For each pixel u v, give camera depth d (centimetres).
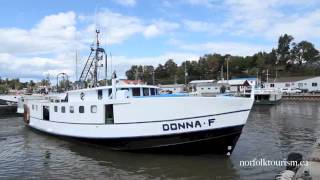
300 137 2842
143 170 1847
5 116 5081
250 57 16788
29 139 2889
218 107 1967
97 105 2236
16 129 3522
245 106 1994
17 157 2233
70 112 2491
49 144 2630
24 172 1881
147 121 2061
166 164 1938
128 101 2095
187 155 2091
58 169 1925
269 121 4122
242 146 2448
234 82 10875
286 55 16888
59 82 4378
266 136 2912
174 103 2008
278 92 7519
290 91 9938
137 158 2075
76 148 2428
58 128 2683
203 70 15675
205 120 1981
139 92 2334
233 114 1977
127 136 2117
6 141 2805
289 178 1320
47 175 1817
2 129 3522
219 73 15538
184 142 2030
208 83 10881
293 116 4709
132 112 2092
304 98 8438
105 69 2709
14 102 6216
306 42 16988
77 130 2427
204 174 1759
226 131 1984
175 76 13612
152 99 2036
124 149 2191
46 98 3728
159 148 2088
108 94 2350
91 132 2300
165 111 2023
